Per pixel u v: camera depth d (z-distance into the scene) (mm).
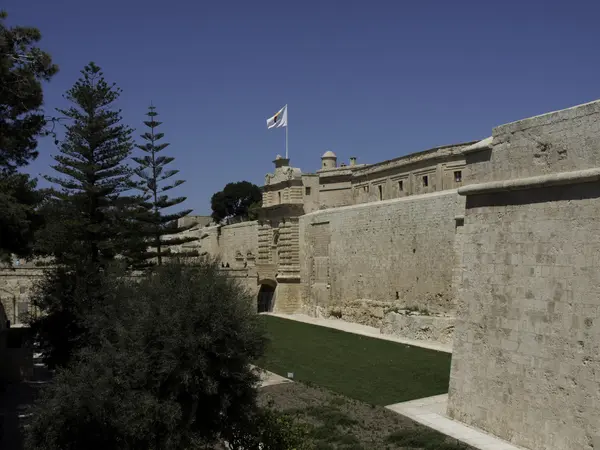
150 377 16516
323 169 64625
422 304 41562
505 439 19422
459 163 47531
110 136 39656
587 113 17609
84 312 24594
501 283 20125
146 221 46406
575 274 17562
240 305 17688
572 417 17234
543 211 18766
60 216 37781
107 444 16422
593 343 16844
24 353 32812
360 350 37031
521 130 19797
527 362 18875
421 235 41750
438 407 23531
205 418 17281
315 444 19844
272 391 27656
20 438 21891
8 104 24266
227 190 127438
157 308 17359
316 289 56500
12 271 52031
